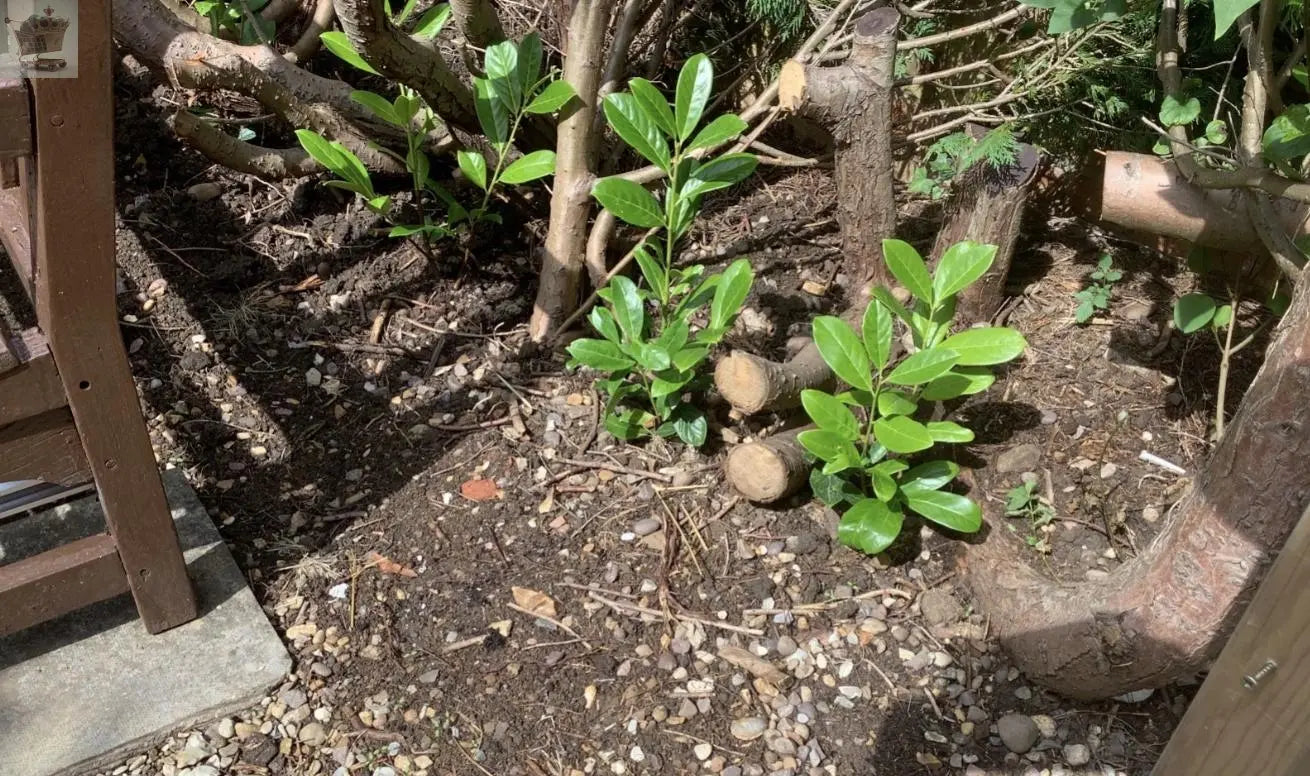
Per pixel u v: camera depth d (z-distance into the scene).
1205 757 1.30
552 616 2.30
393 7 3.59
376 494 2.56
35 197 1.67
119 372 1.84
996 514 2.47
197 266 3.12
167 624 2.20
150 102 3.48
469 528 2.48
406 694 2.16
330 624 2.28
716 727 2.12
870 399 2.39
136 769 2.02
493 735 2.10
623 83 3.27
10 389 1.79
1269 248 2.21
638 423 2.62
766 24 3.45
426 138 3.20
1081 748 2.09
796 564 2.42
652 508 2.54
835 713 2.15
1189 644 1.88
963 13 3.08
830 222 3.34
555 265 2.85
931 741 2.11
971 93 3.33
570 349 2.43
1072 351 2.86
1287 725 1.17
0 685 2.09
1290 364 1.56
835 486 2.37
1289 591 1.10
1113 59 2.82
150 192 3.32
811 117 2.56
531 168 2.75
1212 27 2.76
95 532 2.42
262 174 3.18
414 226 2.90
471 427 2.72
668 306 2.68
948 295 2.35
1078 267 3.10
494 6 3.35
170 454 2.63
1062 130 2.99
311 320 3.00
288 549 2.43
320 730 2.09
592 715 2.13
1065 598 2.12
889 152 2.65
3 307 2.26
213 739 2.07
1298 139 1.97
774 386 2.41
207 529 2.42
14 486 2.12
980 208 2.71
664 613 2.31
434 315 3.04
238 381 2.82
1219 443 1.76
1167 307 2.94
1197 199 2.40
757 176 3.55
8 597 1.96
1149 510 2.47
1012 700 2.18
